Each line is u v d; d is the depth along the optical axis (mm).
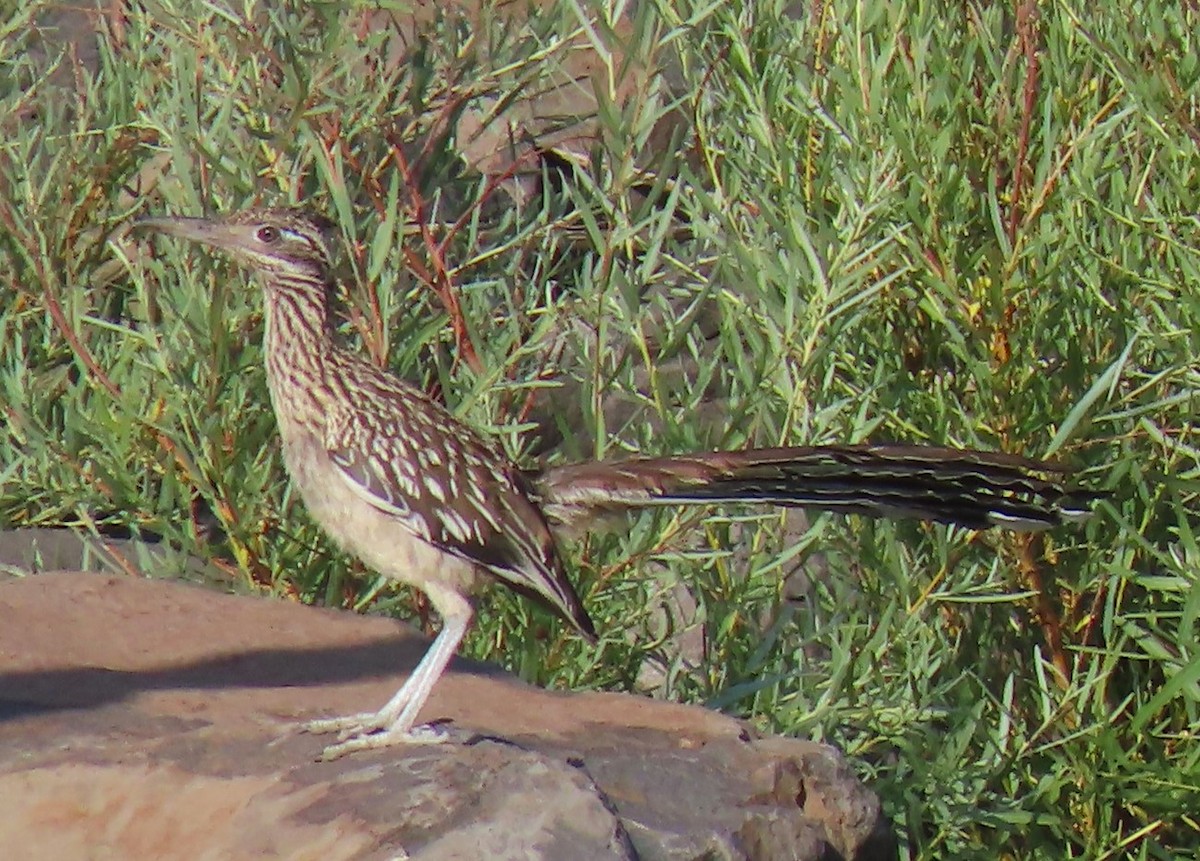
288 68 11789
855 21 12117
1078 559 12469
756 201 12195
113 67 13297
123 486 11516
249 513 11555
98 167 13148
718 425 12383
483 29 12773
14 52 14336
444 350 13219
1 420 12930
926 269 11688
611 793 8031
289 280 8992
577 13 12078
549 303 11703
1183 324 11781
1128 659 12711
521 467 9336
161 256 12758
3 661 9141
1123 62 11805
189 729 8391
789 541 12195
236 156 12297
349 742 8055
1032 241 11789
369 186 12477
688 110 13945
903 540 12398
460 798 7434
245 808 7520
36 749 8086
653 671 12773
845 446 8922
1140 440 12422
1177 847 12422
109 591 10109
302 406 8953
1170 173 11781
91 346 12781
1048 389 12133
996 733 11875
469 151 14562
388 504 8781
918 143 11773
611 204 11945
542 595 8953
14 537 12539
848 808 8609
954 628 12594
